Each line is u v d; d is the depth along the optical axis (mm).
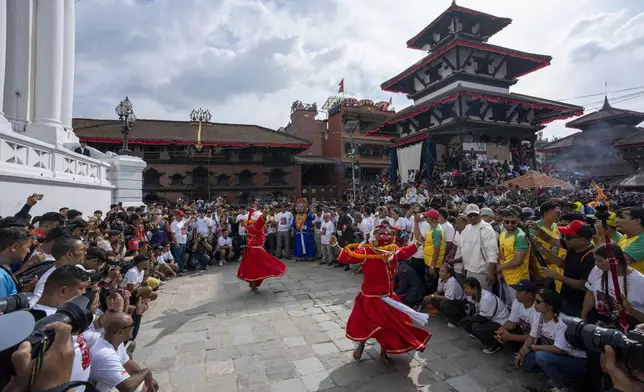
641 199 16953
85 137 25828
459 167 20906
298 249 11805
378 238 4512
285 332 5484
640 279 3273
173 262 9750
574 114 23359
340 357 4609
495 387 3836
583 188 20469
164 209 13203
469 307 5316
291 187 33000
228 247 11594
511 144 24078
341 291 7887
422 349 4023
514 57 23688
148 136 28594
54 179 8062
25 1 10797
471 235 5598
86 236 5941
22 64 10688
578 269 4133
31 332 1651
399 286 6574
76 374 2268
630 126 30484
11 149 6965
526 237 4957
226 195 31031
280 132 34625
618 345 2320
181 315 6359
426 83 25953
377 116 38188
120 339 3117
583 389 3650
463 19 23906
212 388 3904
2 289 2805
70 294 2457
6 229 3086
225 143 29828
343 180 35062
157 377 4152
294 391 3824
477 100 21969
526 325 4223
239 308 6746
